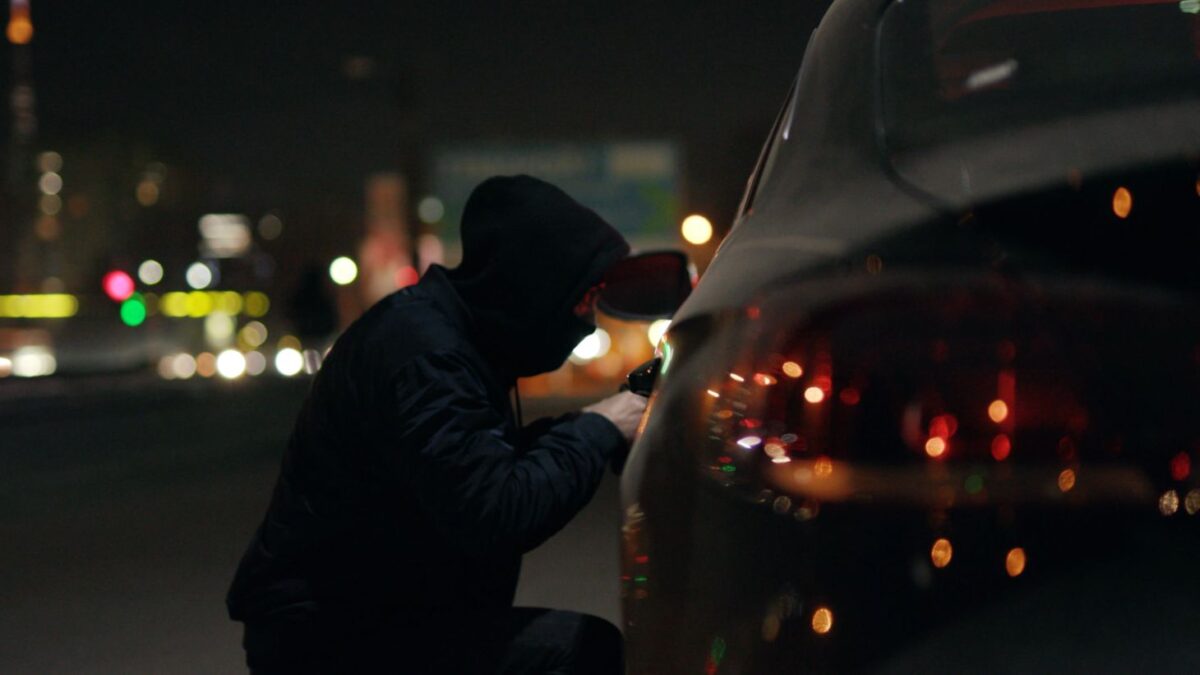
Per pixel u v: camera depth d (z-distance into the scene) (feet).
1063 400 6.46
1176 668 6.12
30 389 54.49
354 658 9.86
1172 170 6.42
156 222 252.01
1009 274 6.57
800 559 6.72
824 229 7.21
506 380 10.27
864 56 8.16
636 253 11.25
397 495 9.72
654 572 7.42
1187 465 6.27
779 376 6.94
